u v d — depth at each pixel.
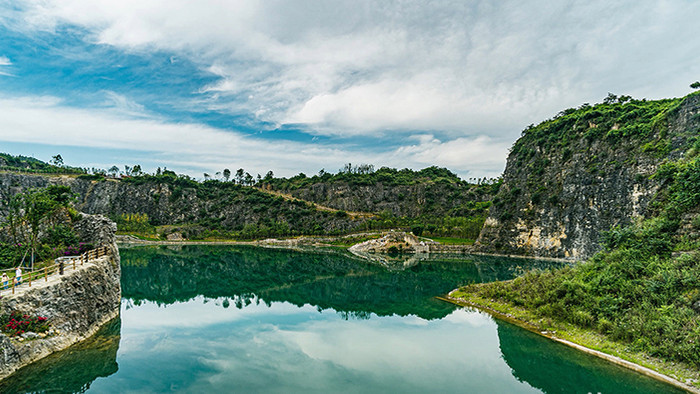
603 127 85.81
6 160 168.12
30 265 30.86
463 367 23.41
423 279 58.88
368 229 142.75
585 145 88.31
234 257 92.94
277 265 78.69
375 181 196.88
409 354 25.61
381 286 53.91
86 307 26.98
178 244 131.25
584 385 20.53
